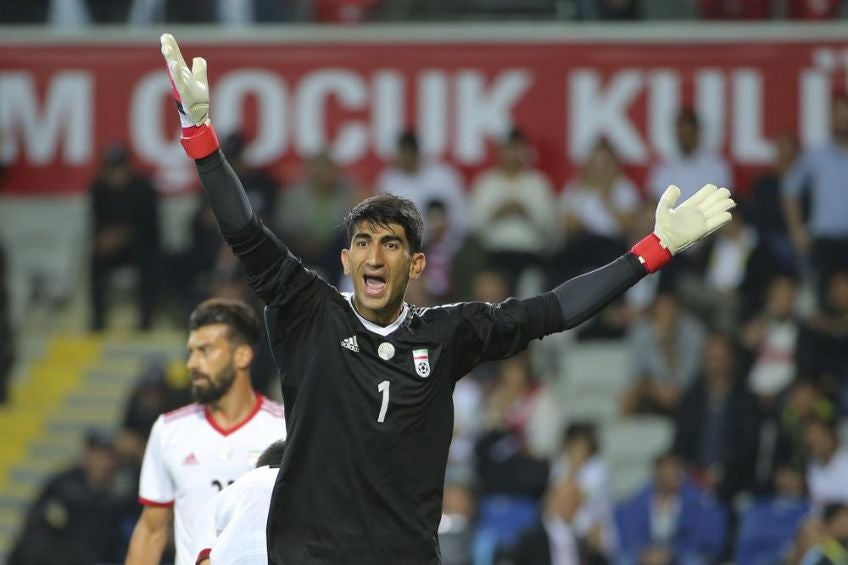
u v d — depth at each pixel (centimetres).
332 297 1591
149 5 5669
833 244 5216
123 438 4381
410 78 5503
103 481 4269
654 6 5594
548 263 5188
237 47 5541
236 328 2192
